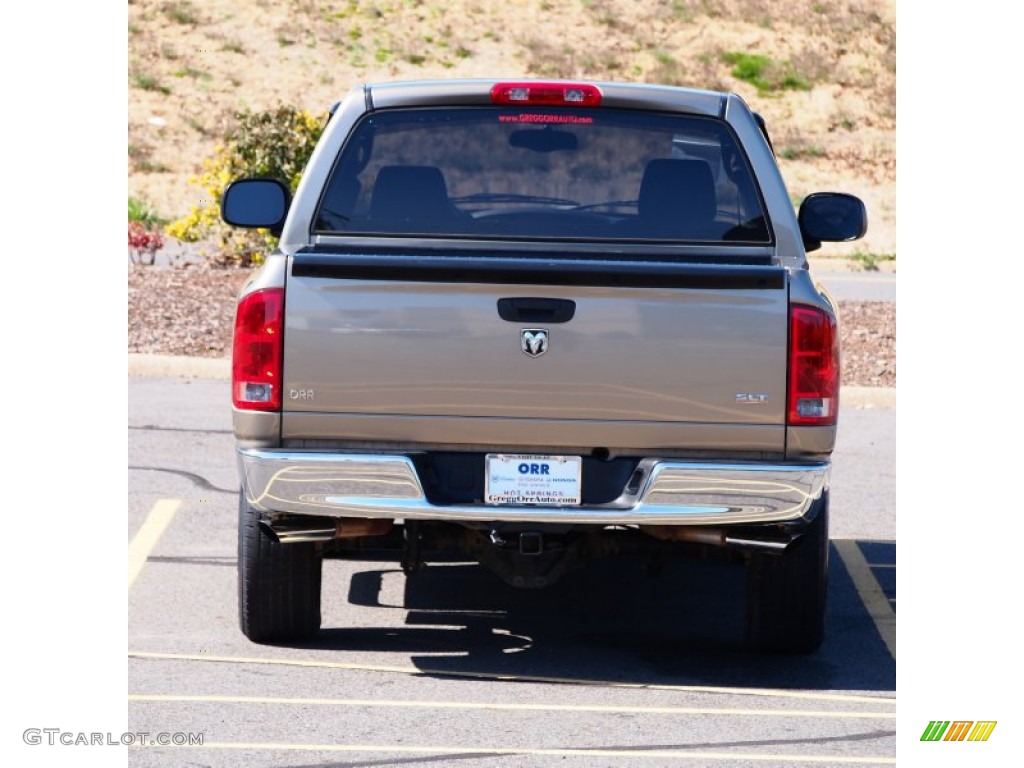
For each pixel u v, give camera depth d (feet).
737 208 37.47
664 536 36.09
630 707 34.65
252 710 33.78
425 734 32.37
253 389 34.68
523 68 187.21
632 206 37.55
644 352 34.50
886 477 60.08
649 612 43.39
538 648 39.50
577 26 199.72
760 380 34.63
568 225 37.47
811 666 38.34
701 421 34.71
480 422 34.73
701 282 34.45
